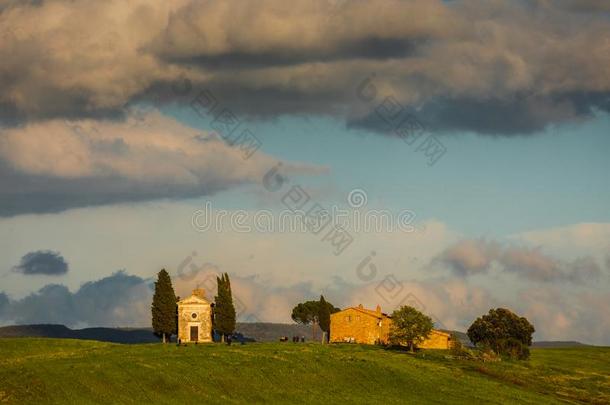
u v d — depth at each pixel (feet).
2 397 530.68
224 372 627.05
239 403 568.82
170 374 606.55
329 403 587.68
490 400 634.43
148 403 545.44
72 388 557.33
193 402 558.97
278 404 575.38
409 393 636.07
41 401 528.22
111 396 551.59
